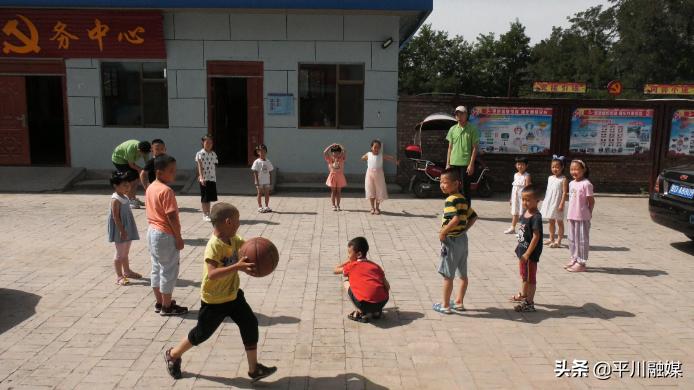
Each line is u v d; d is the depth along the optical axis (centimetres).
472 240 903
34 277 682
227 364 464
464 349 498
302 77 1378
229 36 1354
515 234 948
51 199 1198
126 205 658
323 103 1389
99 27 1328
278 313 577
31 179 1322
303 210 1128
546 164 1398
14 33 1330
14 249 807
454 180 561
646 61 4406
